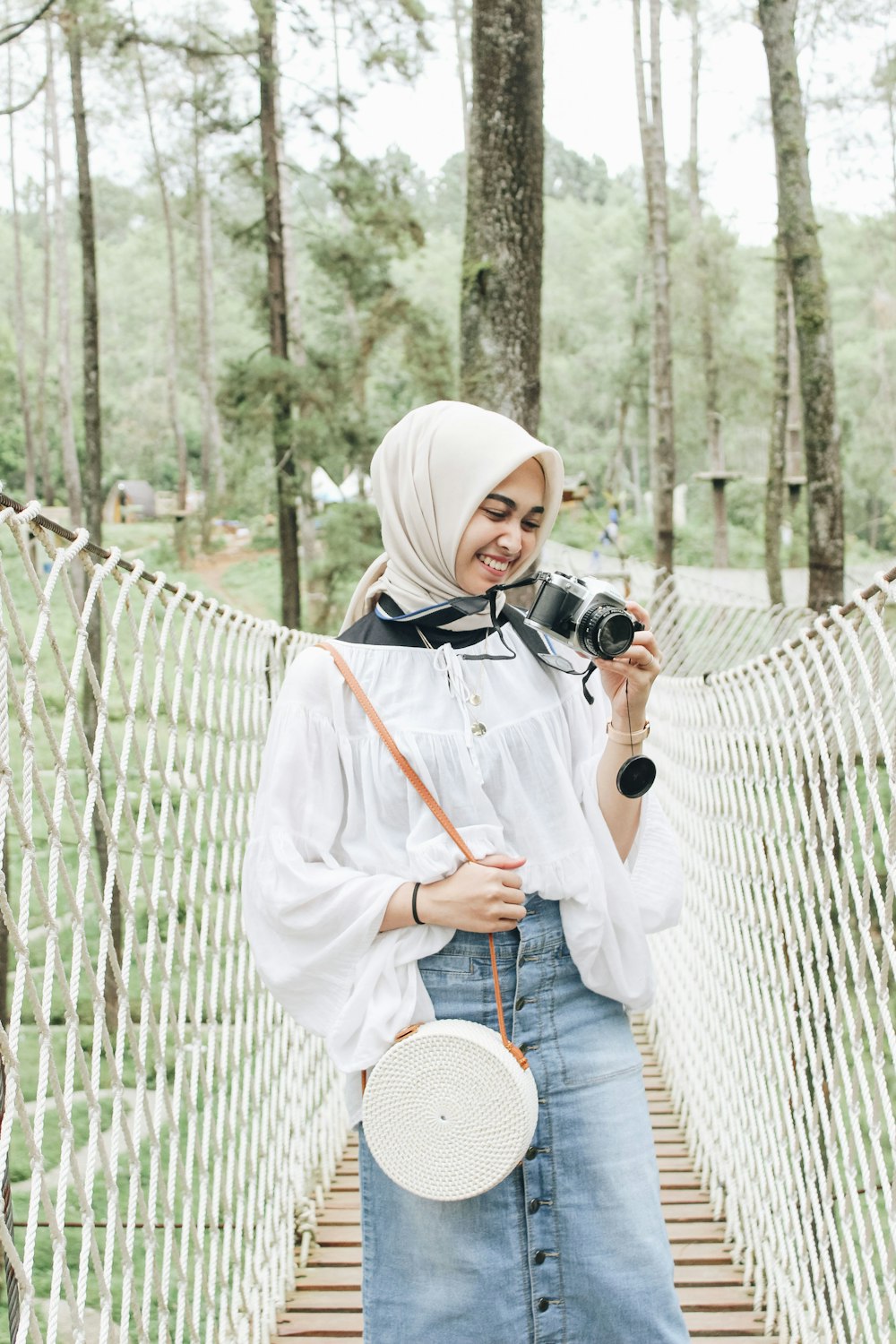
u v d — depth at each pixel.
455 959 1.57
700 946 3.80
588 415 52.69
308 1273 3.02
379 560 1.75
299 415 15.88
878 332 43.62
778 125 11.66
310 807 1.62
